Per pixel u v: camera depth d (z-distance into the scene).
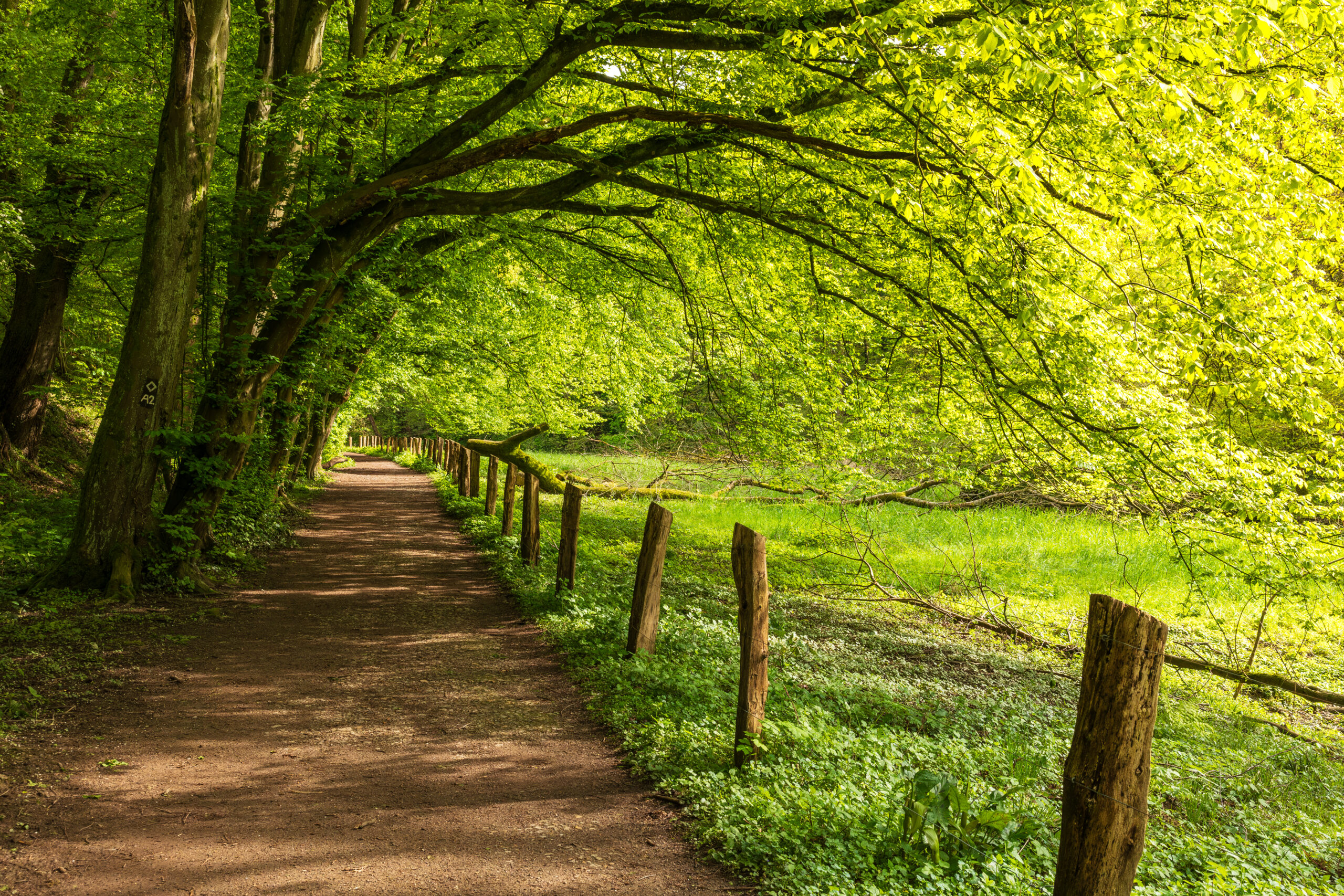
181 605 8.68
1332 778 6.64
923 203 7.40
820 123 8.57
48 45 12.18
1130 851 2.94
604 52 10.16
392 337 17.44
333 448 35.12
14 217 9.85
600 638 7.77
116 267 13.88
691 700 6.18
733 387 11.24
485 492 22.12
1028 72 4.97
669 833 4.29
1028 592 12.96
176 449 9.12
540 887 3.71
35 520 11.65
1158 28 5.51
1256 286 6.92
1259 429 8.43
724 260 11.38
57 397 15.83
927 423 10.64
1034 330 6.93
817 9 7.18
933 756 5.64
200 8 8.77
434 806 4.51
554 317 17.88
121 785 4.50
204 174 9.02
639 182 9.49
